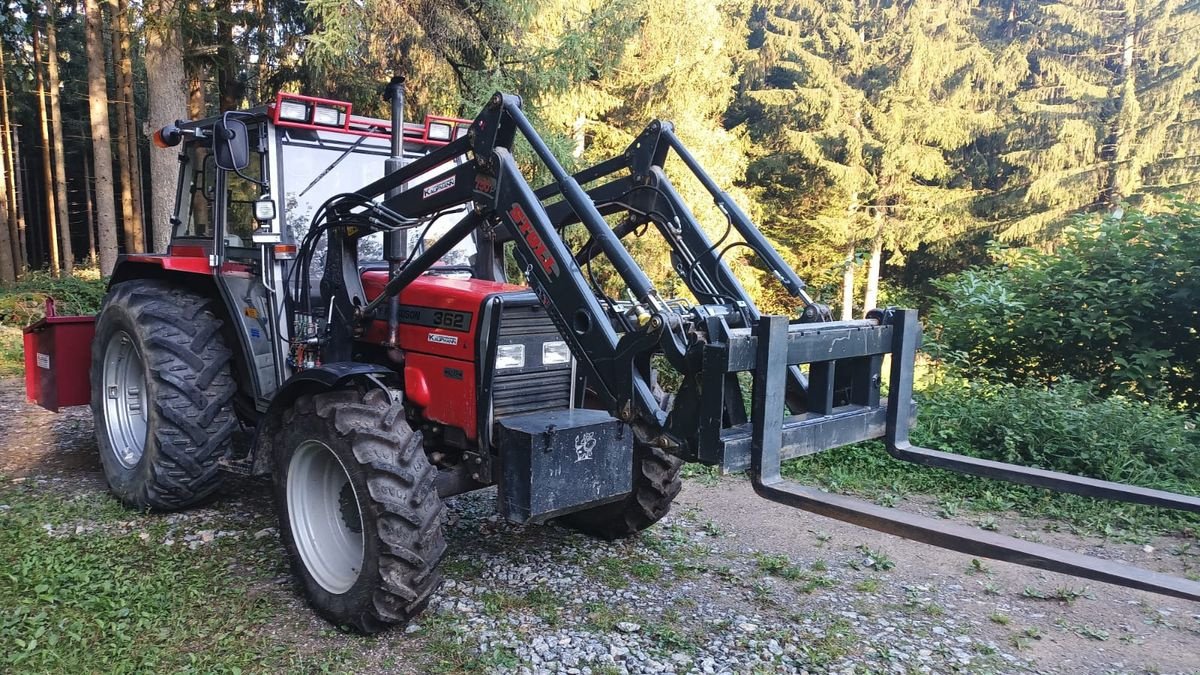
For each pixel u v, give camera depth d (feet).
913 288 81.82
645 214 12.83
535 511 11.05
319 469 12.38
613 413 9.76
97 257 78.79
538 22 38.78
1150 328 23.66
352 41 30.45
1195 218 23.44
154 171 37.24
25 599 11.71
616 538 15.23
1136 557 15.31
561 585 13.08
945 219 71.97
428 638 11.16
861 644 11.49
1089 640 11.89
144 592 11.94
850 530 16.35
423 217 12.50
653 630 11.57
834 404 10.85
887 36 79.77
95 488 17.24
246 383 15.93
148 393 15.12
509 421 11.69
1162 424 20.06
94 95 49.62
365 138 15.31
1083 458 18.99
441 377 12.56
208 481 15.38
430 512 11.02
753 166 74.95
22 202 78.84
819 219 71.46
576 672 10.41
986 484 19.10
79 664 10.10
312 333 14.05
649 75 51.80
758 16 89.15
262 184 14.12
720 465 8.50
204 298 16.02
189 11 35.86
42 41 75.00
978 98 75.56
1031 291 25.20
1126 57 78.13
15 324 43.27
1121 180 67.31
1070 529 16.79
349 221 12.89
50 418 24.53
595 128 53.31
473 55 34.45
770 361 8.57
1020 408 20.81
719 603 12.69
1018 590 13.64
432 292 12.78
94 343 17.20
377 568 10.77
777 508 17.66
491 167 10.96
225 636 10.91
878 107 74.79
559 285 10.19
